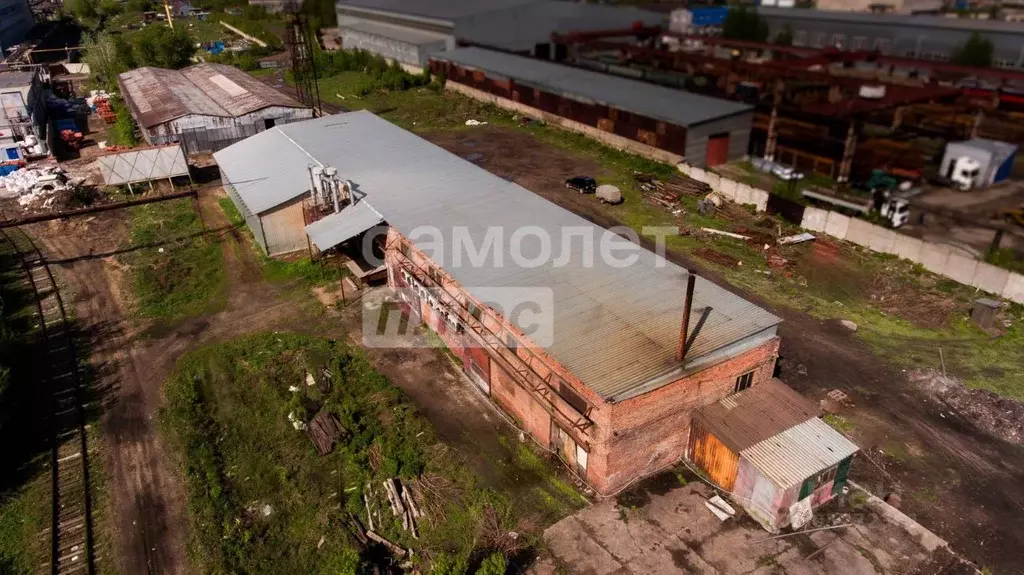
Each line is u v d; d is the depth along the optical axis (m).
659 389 21.75
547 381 23.34
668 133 54.25
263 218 37.88
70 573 20.55
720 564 20.19
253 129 59.66
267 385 28.23
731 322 23.92
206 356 30.42
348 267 36.66
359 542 21.09
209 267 38.28
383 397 27.42
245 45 105.94
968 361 29.62
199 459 24.45
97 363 30.22
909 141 57.44
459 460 24.44
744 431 22.34
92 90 79.25
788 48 76.75
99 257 39.66
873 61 66.56
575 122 64.50
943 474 23.72
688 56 75.94
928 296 34.75
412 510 22.20
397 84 81.44
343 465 24.31
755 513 21.69
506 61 77.31
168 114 57.16
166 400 27.77
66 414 27.05
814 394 27.72
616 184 50.84
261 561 20.70
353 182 37.97
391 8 100.25
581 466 23.41
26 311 34.28
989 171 49.19
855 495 22.61
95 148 59.44
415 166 40.53
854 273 37.28
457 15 88.38
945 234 42.56
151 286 36.12
